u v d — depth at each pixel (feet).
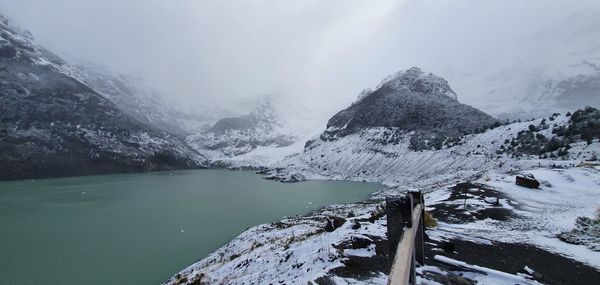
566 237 55.01
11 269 118.83
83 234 167.22
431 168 405.18
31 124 594.65
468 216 77.20
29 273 115.03
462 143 432.25
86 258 130.31
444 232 52.85
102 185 404.98
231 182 487.20
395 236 16.76
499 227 65.05
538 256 43.14
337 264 38.68
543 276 33.71
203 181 498.69
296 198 305.12
